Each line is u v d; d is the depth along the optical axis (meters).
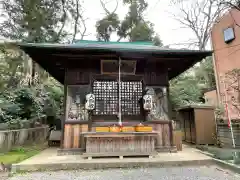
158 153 4.87
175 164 3.97
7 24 10.41
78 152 4.76
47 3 11.73
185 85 11.91
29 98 7.74
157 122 5.20
